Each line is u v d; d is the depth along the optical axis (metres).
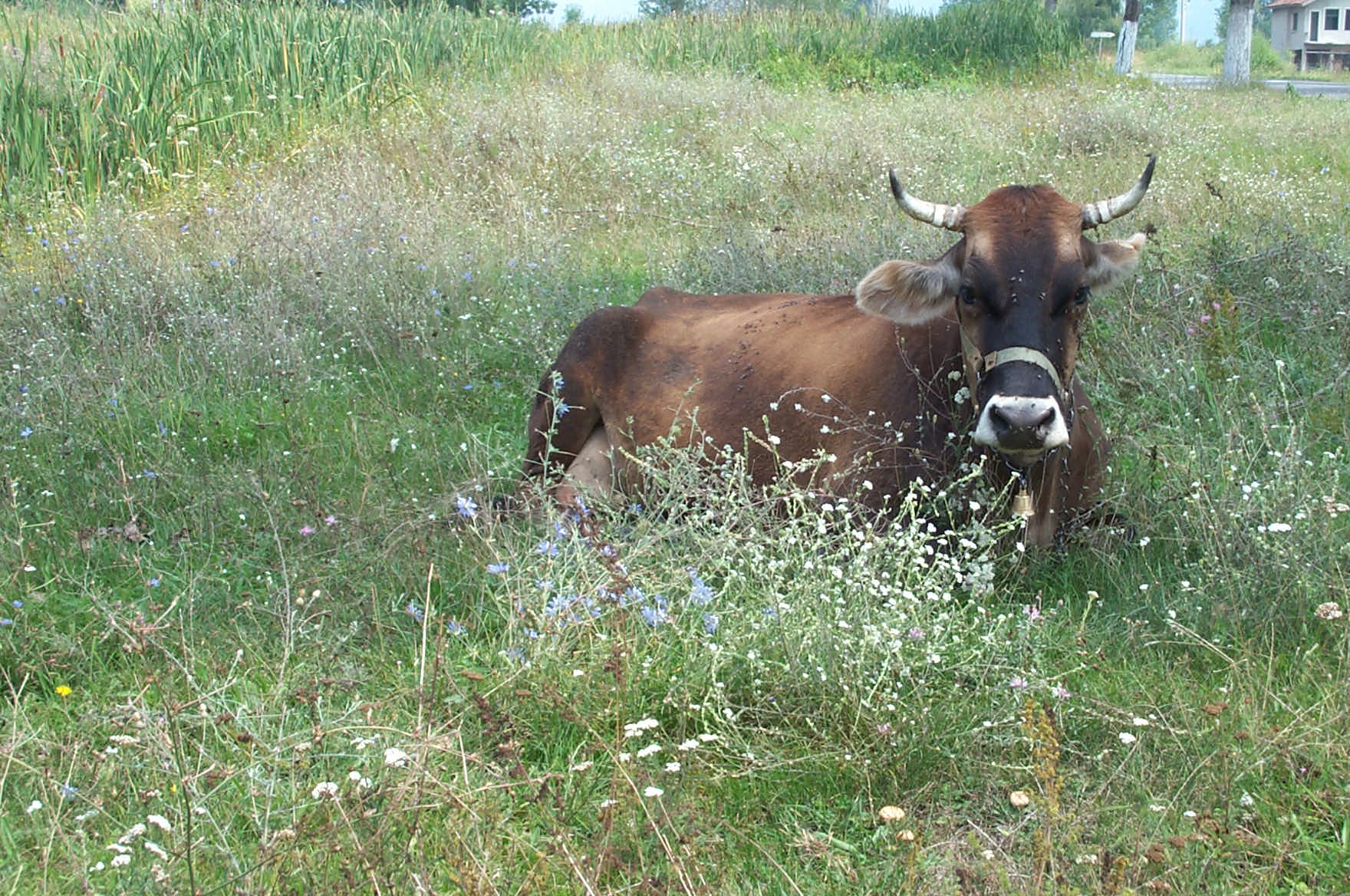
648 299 6.77
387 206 9.53
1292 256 7.63
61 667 4.32
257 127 13.04
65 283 8.26
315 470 5.98
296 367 7.25
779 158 11.97
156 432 6.26
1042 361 4.62
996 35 22.69
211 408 6.73
